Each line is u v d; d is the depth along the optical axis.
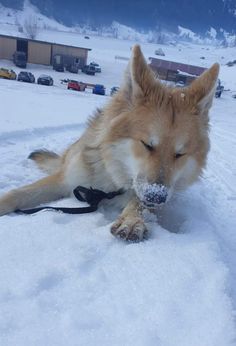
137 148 0.47
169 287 0.32
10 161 0.76
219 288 0.32
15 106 1.68
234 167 1.14
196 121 0.49
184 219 0.51
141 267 0.35
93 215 0.49
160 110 0.47
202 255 0.38
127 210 0.46
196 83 0.51
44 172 0.71
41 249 0.37
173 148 0.46
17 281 0.31
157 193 0.43
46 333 0.26
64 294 0.30
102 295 0.31
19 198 0.52
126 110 0.49
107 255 0.37
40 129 1.18
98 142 0.52
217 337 0.26
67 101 2.42
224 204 0.72
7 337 0.25
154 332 0.27
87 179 0.54
